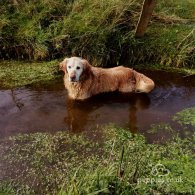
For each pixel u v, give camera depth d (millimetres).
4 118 2234
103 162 1858
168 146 2000
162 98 2514
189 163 1845
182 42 3055
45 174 1778
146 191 1612
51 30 3076
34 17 3160
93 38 3004
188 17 3369
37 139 2051
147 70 2920
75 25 3064
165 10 3389
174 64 2990
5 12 3188
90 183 1571
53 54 3033
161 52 3020
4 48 3033
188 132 2129
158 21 3283
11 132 2107
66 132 2125
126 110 2361
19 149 1964
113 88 2580
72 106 2393
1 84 2650
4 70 2854
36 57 3020
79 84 2451
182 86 2678
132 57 3029
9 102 2410
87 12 3154
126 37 3010
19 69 2871
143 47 3027
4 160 1875
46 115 2283
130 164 1776
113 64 3006
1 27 3072
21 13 3184
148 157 1900
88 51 2980
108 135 2098
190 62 2990
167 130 2148
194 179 1726
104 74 2557
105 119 2262
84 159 1891
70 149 1973
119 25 3127
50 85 2664
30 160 1880
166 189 1663
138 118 2273
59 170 1808
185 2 3510
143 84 2559
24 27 3102
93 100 2469
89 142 2031
